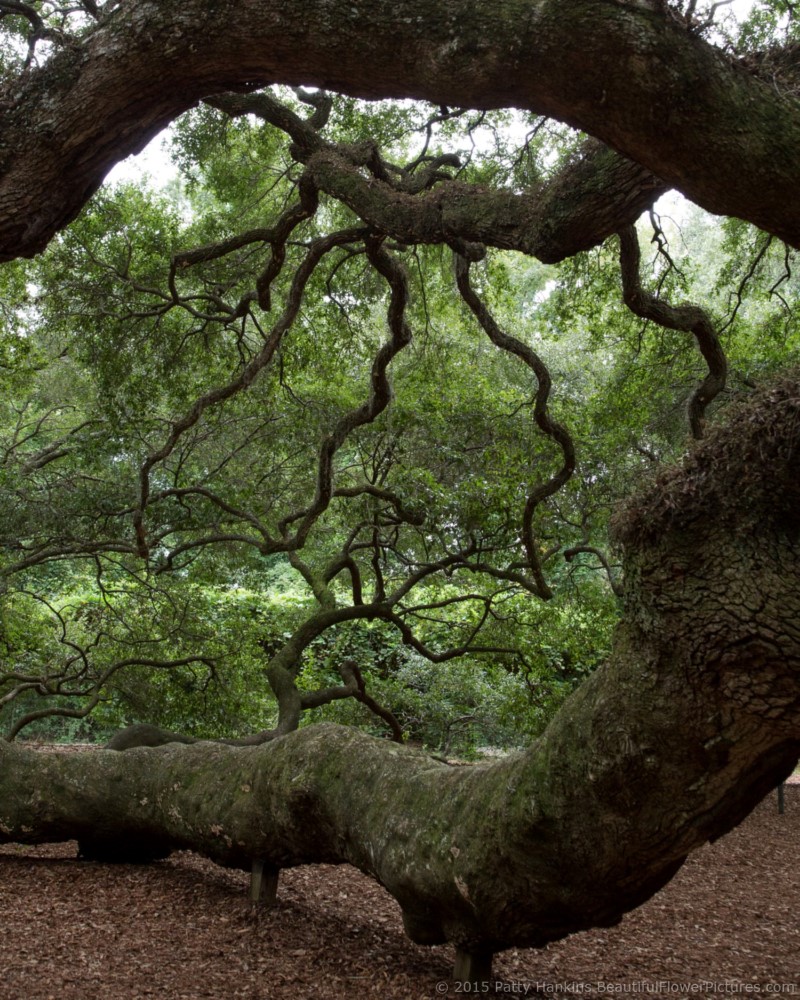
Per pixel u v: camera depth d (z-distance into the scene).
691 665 3.07
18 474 10.02
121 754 6.53
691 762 3.26
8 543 9.70
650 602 3.11
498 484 9.32
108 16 3.74
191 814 5.74
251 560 11.32
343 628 13.89
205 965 4.39
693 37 3.10
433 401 9.77
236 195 9.97
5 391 11.74
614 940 5.51
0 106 3.77
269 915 5.34
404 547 10.77
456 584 11.96
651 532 3.04
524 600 11.49
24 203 3.76
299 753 5.12
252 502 10.38
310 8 3.46
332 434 8.08
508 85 3.38
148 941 4.71
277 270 7.14
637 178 4.02
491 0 3.29
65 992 3.88
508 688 12.31
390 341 7.52
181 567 10.67
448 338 11.57
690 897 6.83
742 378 9.94
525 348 8.05
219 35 3.59
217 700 11.30
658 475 3.08
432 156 9.81
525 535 8.79
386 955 4.76
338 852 4.96
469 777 4.16
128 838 6.44
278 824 5.16
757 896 7.04
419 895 4.21
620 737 3.33
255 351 10.53
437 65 3.41
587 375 13.27
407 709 13.27
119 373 9.53
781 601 2.78
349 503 10.63
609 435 9.97
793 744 3.13
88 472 10.39
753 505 2.80
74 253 9.28
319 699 9.34
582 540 10.40
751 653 2.87
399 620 9.81
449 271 10.63
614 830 3.48
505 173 8.81
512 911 3.89
